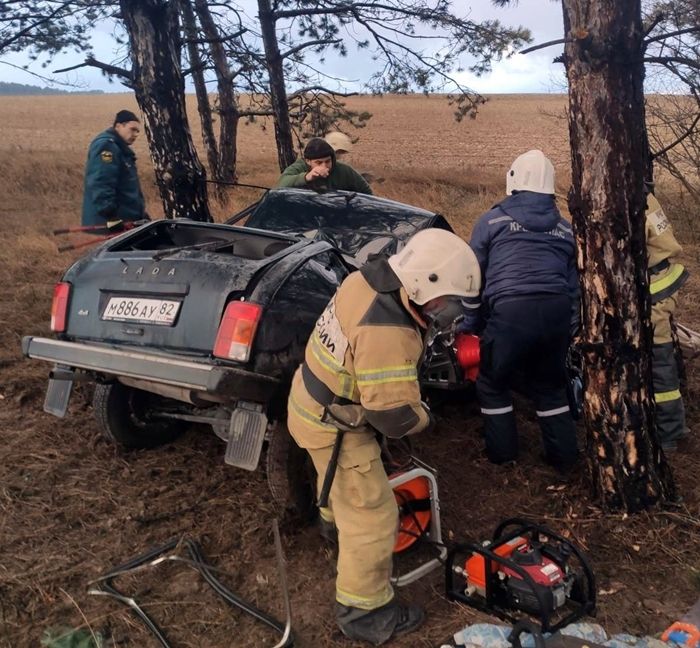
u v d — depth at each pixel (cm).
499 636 255
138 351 328
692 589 297
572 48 304
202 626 276
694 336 514
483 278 388
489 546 286
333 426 260
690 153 955
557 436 386
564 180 1603
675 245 392
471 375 393
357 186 603
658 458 342
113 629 273
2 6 690
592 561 313
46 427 435
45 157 2016
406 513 314
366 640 269
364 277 248
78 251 891
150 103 596
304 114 1195
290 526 337
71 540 328
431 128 3972
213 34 1157
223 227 400
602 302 322
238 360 303
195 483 378
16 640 266
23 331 600
